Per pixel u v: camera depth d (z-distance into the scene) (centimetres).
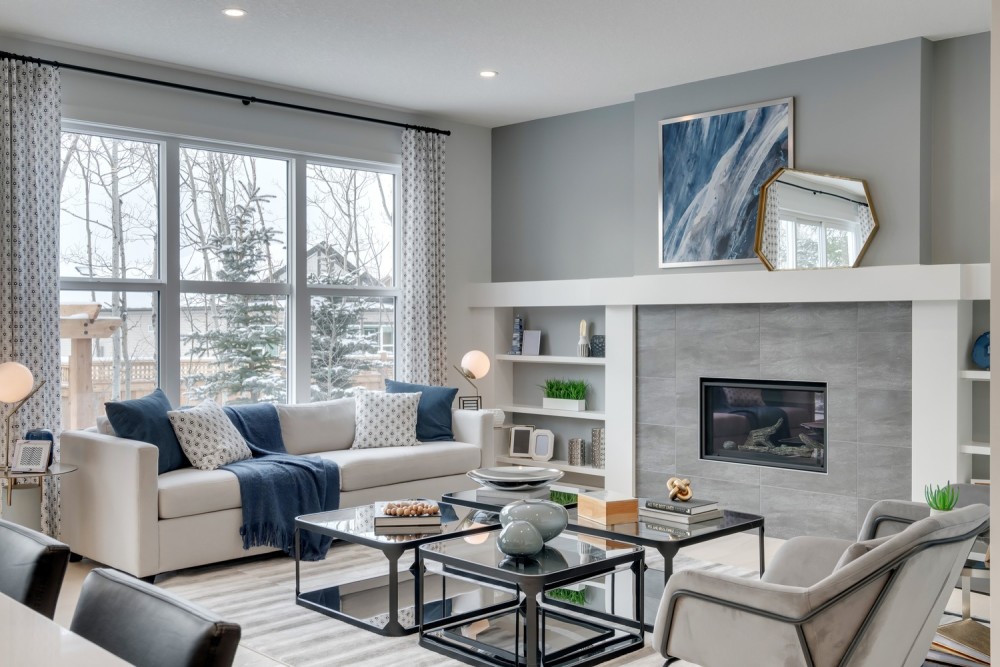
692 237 638
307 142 669
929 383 526
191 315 622
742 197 613
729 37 538
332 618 417
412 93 670
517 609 414
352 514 453
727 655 278
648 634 388
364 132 703
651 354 655
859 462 558
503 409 749
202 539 495
